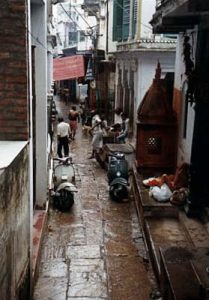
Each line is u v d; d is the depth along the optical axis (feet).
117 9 60.80
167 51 48.11
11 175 15.40
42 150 29.55
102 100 80.12
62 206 34.30
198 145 28.76
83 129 73.97
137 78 50.52
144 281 23.88
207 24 26.27
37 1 27.48
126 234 30.45
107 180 43.91
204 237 26.27
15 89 19.40
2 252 13.71
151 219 29.89
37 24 28.60
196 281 19.17
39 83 28.89
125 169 39.58
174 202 30.32
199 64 28.12
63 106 114.01
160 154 37.76
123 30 57.16
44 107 29.12
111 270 25.05
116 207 36.01
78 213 34.19
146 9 48.19
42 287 22.99
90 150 58.85
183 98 35.17
